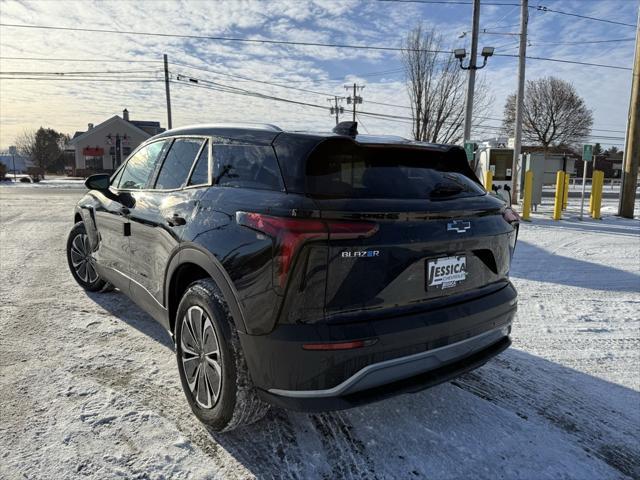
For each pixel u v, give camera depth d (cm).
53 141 6719
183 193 307
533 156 1490
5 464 237
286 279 215
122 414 283
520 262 744
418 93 2130
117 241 398
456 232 252
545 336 437
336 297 217
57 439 257
